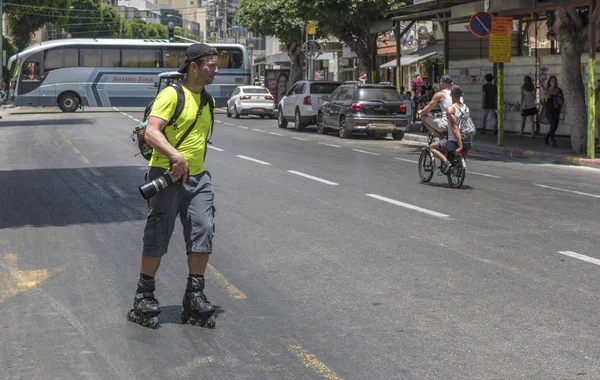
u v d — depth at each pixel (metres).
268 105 41.69
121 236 9.73
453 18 26.44
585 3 18.98
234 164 17.80
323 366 5.14
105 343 5.66
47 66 48.72
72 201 12.54
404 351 5.42
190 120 5.87
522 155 21.02
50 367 5.18
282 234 9.71
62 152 21.08
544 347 5.48
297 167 17.27
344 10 33.38
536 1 20.91
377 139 27.45
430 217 10.88
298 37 46.75
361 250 8.76
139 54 49.78
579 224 10.36
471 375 4.95
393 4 32.88
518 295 6.86
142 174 16.00
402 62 36.84
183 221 6.03
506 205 12.02
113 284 7.39
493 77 28.27
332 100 28.62
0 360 5.32
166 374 5.03
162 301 6.79
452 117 13.90
